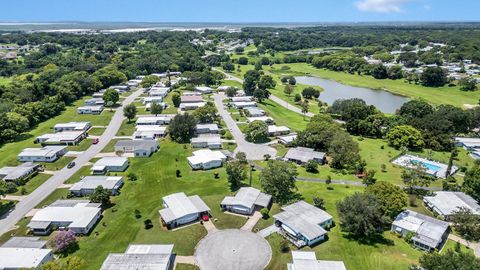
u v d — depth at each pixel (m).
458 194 96.25
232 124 167.62
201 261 70.62
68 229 78.69
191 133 147.50
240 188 98.50
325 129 135.88
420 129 146.88
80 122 163.12
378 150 136.75
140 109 190.25
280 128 155.88
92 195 91.81
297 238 77.38
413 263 70.50
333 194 99.62
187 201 90.19
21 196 97.00
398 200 82.81
